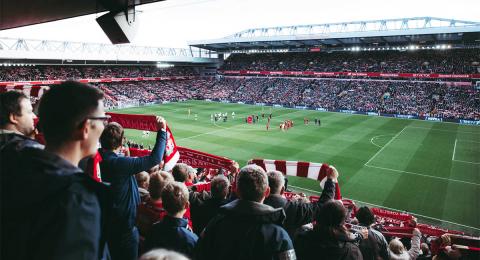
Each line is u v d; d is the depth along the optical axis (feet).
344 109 211.20
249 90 276.21
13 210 5.16
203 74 346.33
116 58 234.79
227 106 234.38
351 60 272.10
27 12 22.25
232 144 122.83
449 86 217.56
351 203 53.98
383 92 227.61
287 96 249.96
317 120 166.71
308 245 11.20
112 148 12.26
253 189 9.37
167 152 20.54
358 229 15.38
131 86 267.80
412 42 242.78
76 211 5.25
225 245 9.14
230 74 318.24
